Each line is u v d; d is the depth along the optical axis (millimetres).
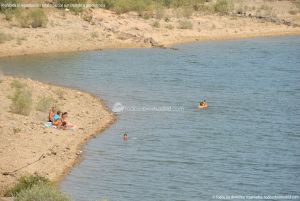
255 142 52781
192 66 84250
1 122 52344
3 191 40312
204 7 125812
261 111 62312
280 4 136500
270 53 95562
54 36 97625
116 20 108812
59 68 81375
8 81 69750
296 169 46781
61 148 49625
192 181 44281
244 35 112688
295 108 63562
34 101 61594
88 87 71125
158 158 48688
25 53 90750
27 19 100500
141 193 42094
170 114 60812
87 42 97562
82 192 42094
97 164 47188
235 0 137250
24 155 46781
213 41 106750
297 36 114250
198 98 67125
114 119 59062
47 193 36969
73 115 58688
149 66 83625
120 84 72750
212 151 50438
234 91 70500
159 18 114688
